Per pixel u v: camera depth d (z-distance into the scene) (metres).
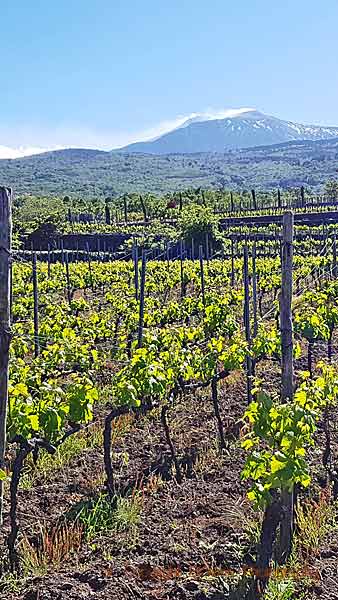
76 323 13.48
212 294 17.27
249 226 45.00
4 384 4.76
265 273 23.52
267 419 5.50
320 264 22.36
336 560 5.48
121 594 4.91
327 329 11.27
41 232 47.97
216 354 8.84
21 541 5.64
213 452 8.03
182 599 4.89
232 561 5.43
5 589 4.99
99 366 10.23
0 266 4.62
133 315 14.13
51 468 7.50
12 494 5.54
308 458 7.65
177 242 38.75
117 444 8.34
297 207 55.81
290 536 5.57
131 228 50.03
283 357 5.91
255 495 5.13
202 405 10.01
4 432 4.83
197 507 6.50
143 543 5.76
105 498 6.64
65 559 5.48
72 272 26.91
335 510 6.40
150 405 8.84
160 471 7.50
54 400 5.98
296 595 4.97
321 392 6.66
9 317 4.70
